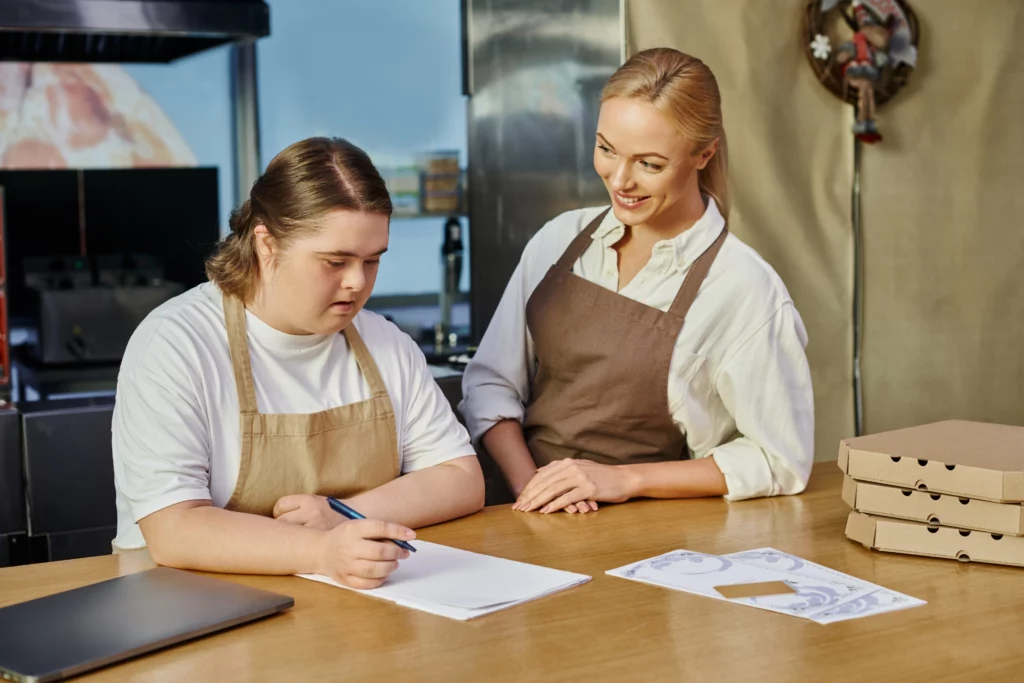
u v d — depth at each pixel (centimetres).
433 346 393
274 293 158
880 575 149
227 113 419
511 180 324
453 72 451
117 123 401
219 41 322
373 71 439
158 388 155
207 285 170
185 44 340
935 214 327
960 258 332
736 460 190
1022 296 342
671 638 126
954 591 143
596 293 200
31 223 388
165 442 154
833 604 137
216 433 160
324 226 149
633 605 137
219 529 148
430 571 148
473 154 345
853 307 316
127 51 348
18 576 148
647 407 199
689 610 135
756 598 139
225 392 161
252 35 307
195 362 158
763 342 193
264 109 424
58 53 348
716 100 180
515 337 214
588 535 168
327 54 431
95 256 390
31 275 362
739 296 193
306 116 430
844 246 314
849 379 319
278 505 160
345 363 172
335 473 168
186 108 412
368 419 171
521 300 215
